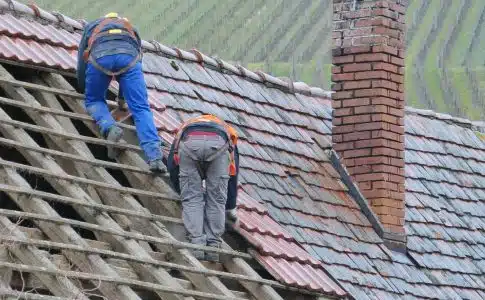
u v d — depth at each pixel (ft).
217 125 84.64
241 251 88.58
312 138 112.06
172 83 103.35
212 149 83.51
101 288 72.49
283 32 291.38
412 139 124.57
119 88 89.71
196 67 108.68
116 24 86.94
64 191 78.84
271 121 110.01
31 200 75.05
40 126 83.35
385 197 108.27
